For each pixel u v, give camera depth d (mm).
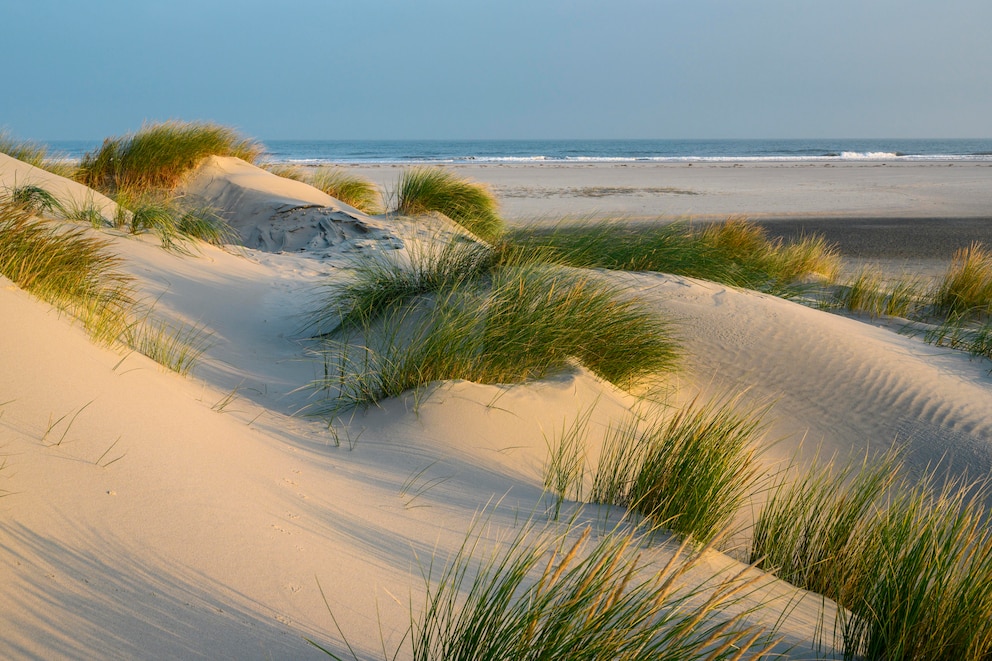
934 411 5680
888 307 9688
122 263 6605
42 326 3559
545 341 5141
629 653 1996
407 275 6582
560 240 7594
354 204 13742
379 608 2316
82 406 3016
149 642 1925
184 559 2309
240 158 12648
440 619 2305
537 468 3998
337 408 4402
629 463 3963
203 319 6082
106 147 10945
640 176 40000
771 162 62781
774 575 3361
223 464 3061
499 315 5152
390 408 4352
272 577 2340
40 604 1948
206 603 2135
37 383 3025
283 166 14359
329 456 3689
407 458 3797
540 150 117875
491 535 3027
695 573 3000
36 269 4566
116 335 4352
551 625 2018
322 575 2426
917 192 30688
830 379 6047
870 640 2715
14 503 2305
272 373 5246
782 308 7230
